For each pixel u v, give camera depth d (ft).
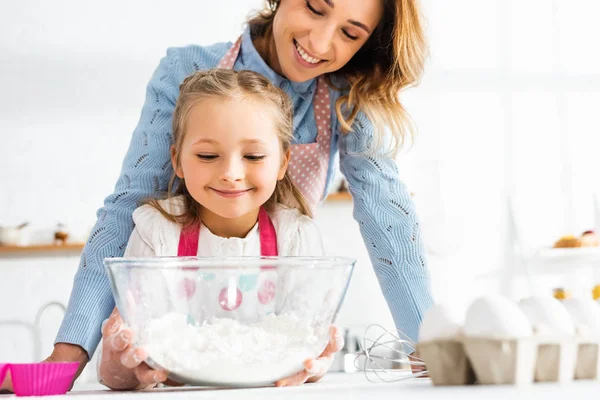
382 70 4.88
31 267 12.47
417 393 2.15
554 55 14.58
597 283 14.11
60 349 3.68
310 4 4.20
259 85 3.89
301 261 2.78
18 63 12.80
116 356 3.00
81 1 12.99
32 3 12.89
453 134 14.17
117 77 13.00
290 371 2.78
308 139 4.83
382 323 12.98
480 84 14.33
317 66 4.38
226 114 3.68
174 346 2.71
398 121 4.84
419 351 2.53
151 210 4.03
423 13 4.73
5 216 12.57
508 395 2.09
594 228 14.37
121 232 4.14
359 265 13.11
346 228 13.17
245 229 4.11
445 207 13.99
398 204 4.60
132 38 13.07
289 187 4.47
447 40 14.29
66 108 12.85
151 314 2.74
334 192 13.21
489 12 14.47
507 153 14.32
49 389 2.76
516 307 2.40
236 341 2.70
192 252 4.02
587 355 2.50
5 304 12.34
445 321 2.46
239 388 2.78
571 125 14.55
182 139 3.86
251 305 2.74
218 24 13.30
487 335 2.34
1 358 12.19
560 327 2.42
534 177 14.37
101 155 12.87
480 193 14.12
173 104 4.64
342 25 4.24
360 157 4.70
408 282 4.48
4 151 12.66
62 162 12.78
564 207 14.40
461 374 2.45
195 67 4.87
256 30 4.95
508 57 14.47
